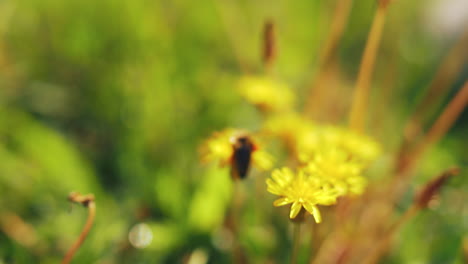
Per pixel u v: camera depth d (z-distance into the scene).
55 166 0.39
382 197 0.40
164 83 0.43
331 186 0.33
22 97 0.45
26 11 0.48
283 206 0.39
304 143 0.37
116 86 0.44
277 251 0.38
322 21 0.54
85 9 0.47
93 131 0.44
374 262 0.37
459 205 0.42
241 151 0.33
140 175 0.40
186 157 0.42
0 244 0.36
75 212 0.38
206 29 0.52
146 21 0.46
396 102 0.51
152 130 0.42
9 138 0.41
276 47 0.39
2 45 0.46
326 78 0.44
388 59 0.52
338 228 0.38
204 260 0.37
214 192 0.38
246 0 0.55
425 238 0.40
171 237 0.37
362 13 0.56
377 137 0.45
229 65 0.52
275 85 0.40
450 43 0.61
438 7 0.64
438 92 0.46
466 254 0.35
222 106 0.45
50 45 0.47
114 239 0.37
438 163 0.44
